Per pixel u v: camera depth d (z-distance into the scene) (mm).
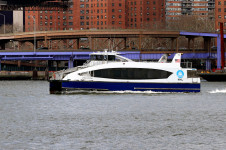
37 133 93250
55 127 99188
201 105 132000
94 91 142125
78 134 92500
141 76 142500
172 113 117500
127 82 142125
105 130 96312
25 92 185250
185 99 143125
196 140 88188
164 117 111562
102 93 147375
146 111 120000
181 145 84688
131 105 129250
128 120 107312
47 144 84812
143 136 91188
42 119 108938
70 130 96188
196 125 101875
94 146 83750
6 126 100125
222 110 123250
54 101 139125
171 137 90438
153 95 148500
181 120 107750
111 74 142000
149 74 142750
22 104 137500
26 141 86812
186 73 144625
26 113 118500
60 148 82375
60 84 143250
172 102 136000
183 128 98625
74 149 81938
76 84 142125
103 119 108625
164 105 130000
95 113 116938
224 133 93812
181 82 144125
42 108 126750
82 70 142625
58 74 145625
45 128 98062
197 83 144500
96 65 142250
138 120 107438
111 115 114000
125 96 146000
